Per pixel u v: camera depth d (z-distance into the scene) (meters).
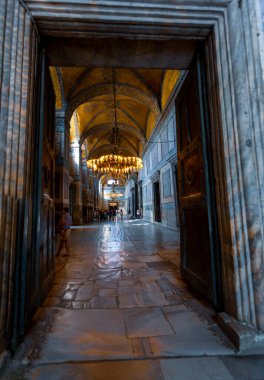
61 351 1.54
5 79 1.74
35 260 2.10
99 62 2.70
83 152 19.84
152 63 2.74
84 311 2.19
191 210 2.82
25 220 1.73
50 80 2.86
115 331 1.81
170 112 9.78
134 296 2.57
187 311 2.16
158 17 2.02
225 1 1.97
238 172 1.84
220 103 2.00
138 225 14.22
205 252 2.32
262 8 1.94
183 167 3.14
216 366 1.40
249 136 1.83
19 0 1.88
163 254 4.96
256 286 1.67
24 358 1.46
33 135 2.06
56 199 9.54
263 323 1.61
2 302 1.48
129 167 13.37
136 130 16.66
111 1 1.93
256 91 1.85
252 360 1.46
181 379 1.29
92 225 15.66
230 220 1.86
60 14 1.95
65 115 9.92
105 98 13.28
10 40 1.80
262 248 1.71
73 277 3.33
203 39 2.28
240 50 1.92
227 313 1.89
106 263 4.20
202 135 2.29
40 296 2.30
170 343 1.63
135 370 1.36
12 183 1.70
